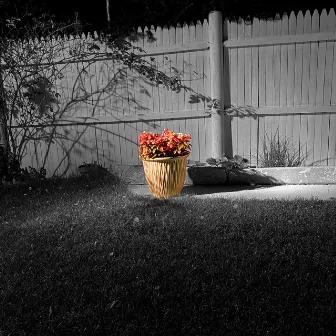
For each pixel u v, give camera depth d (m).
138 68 5.89
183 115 5.89
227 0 8.60
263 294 3.01
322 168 5.41
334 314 2.73
